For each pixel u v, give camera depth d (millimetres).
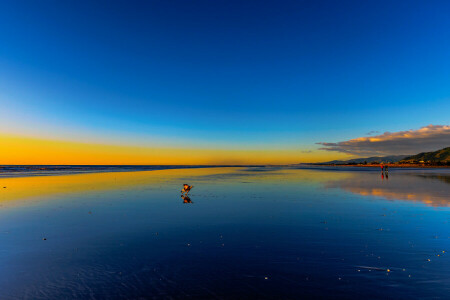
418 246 8398
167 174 55094
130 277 6352
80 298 5461
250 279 6223
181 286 5910
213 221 11844
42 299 5445
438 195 20062
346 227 10695
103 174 51062
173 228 10641
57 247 8414
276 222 11602
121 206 15531
